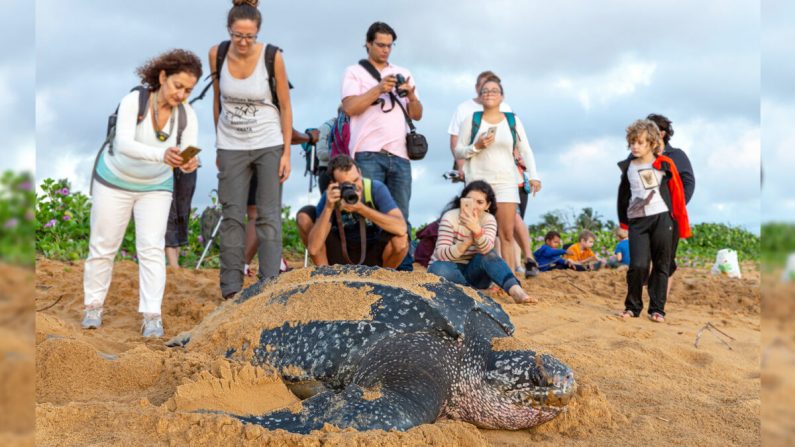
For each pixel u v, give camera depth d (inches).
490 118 252.5
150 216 176.1
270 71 199.6
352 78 233.9
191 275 270.4
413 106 237.0
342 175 197.8
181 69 165.3
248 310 142.3
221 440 95.3
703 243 641.6
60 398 116.9
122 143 164.7
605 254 471.2
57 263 270.7
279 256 210.1
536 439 121.3
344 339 123.0
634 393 144.9
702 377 162.9
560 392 119.1
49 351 123.7
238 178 206.2
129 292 229.6
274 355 127.3
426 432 100.7
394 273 143.3
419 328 124.1
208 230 293.9
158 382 123.6
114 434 95.9
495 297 243.9
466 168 256.7
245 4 192.7
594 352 175.5
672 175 225.0
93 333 171.5
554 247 374.0
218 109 211.5
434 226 259.4
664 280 229.0
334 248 212.4
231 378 115.4
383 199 205.9
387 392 110.6
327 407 104.6
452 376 123.4
